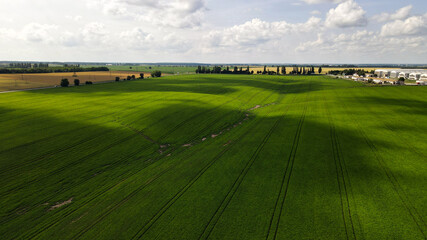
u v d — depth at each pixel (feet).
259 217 63.87
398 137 116.98
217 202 72.08
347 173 84.38
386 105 188.96
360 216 61.87
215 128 158.92
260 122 168.04
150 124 160.15
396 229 56.65
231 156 107.45
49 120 159.22
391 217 60.80
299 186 77.87
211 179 86.99
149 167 103.60
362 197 69.87
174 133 148.36
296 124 150.92
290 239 55.77
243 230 59.52
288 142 119.03
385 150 101.91
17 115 167.32
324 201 69.10
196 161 105.40
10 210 74.64
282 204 68.90
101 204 76.43
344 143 112.68
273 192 75.31
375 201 67.67
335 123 146.61
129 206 73.97
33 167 100.78
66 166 103.04
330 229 58.03
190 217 65.98
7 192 83.66
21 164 102.53
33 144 121.80
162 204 73.36
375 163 90.38
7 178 92.12
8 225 68.08
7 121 154.30
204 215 66.39
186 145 131.23
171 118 174.40
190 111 194.39
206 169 96.02
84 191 85.40
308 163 93.91
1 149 114.93
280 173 87.35
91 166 104.12
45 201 79.56
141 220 66.44
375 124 139.95
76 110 185.88
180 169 98.58
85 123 156.04
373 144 109.40
